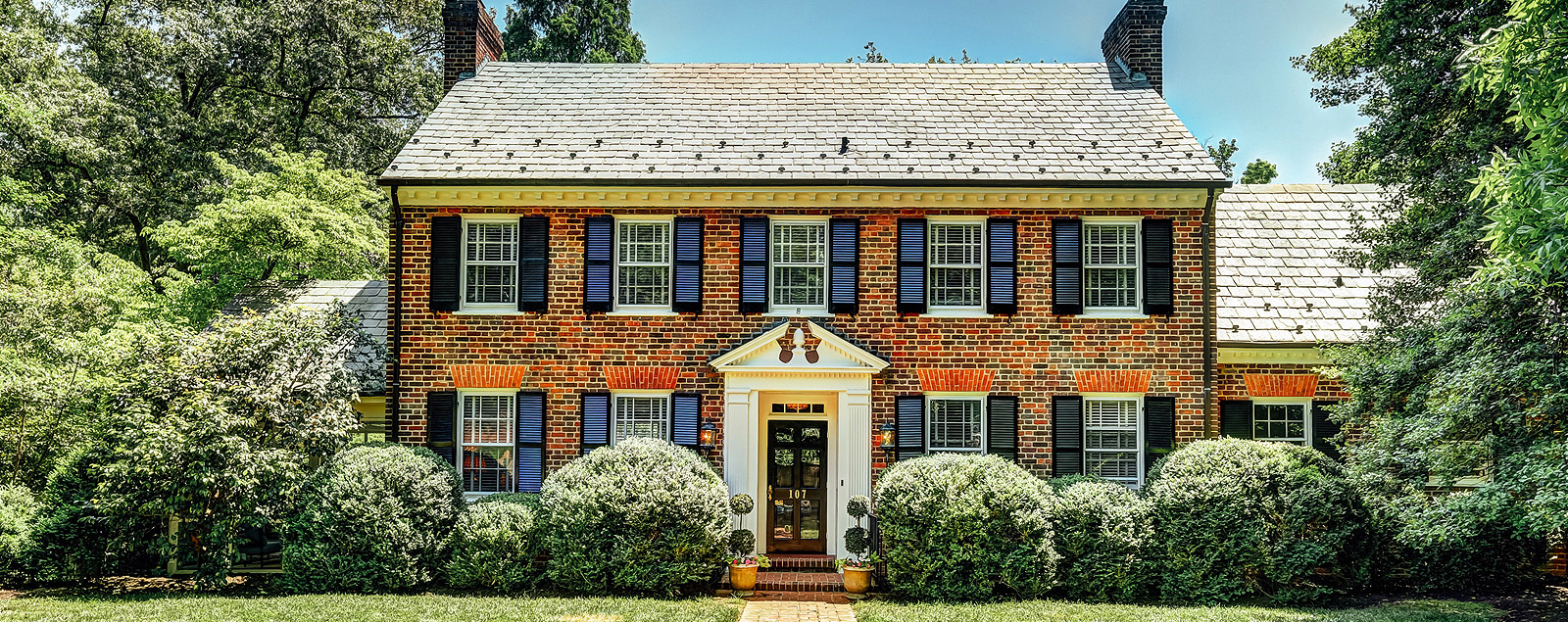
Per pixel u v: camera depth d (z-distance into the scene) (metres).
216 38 29.73
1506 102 13.21
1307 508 12.98
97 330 15.95
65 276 17.88
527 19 38.25
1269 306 16.34
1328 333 15.82
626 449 14.10
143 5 31.03
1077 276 15.45
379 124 32.81
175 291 20.33
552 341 15.51
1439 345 12.35
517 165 15.67
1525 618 12.21
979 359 15.45
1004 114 17.38
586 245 15.56
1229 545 12.96
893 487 13.67
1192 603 13.09
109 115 27.27
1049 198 15.45
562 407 15.46
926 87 18.39
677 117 17.25
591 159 15.86
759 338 15.15
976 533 13.20
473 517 13.59
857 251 15.50
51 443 15.41
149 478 13.12
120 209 28.25
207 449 13.11
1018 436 15.39
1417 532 11.61
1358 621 11.77
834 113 17.44
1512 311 11.72
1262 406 15.98
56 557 13.77
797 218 15.67
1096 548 13.35
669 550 13.41
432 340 15.49
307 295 18.72
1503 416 11.23
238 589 13.56
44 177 26.83
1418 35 14.93
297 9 29.73
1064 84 18.39
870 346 15.46
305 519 13.38
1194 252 15.47
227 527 13.36
